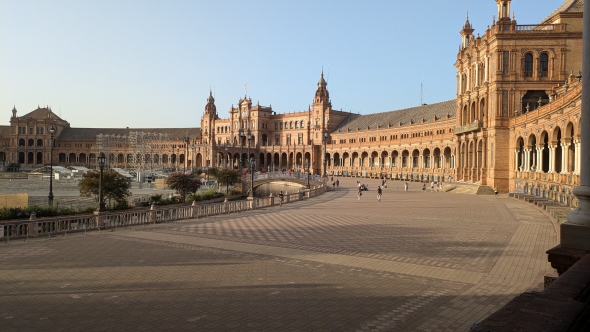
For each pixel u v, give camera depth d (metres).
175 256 18.08
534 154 54.91
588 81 9.09
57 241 21.62
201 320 10.52
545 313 5.14
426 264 16.94
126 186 41.41
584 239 8.84
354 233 24.91
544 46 60.38
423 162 104.44
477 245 21.08
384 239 22.83
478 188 61.84
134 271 15.41
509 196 55.41
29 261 16.92
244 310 11.29
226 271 15.56
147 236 23.42
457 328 10.12
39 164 182.75
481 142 68.50
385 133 122.56
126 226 27.27
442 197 56.12
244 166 161.12
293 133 165.62
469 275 15.23
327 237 23.42
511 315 5.25
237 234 24.33
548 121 46.16
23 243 20.97
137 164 140.38
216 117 189.00
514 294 12.92
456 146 78.56
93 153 170.75
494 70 62.22
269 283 13.98
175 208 31.12
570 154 40.75
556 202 40.75
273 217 33.25
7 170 141.25
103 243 21.14
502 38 61.19
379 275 15.18
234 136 177.12
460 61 78.00
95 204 42.31
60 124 194.62
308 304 11.84
